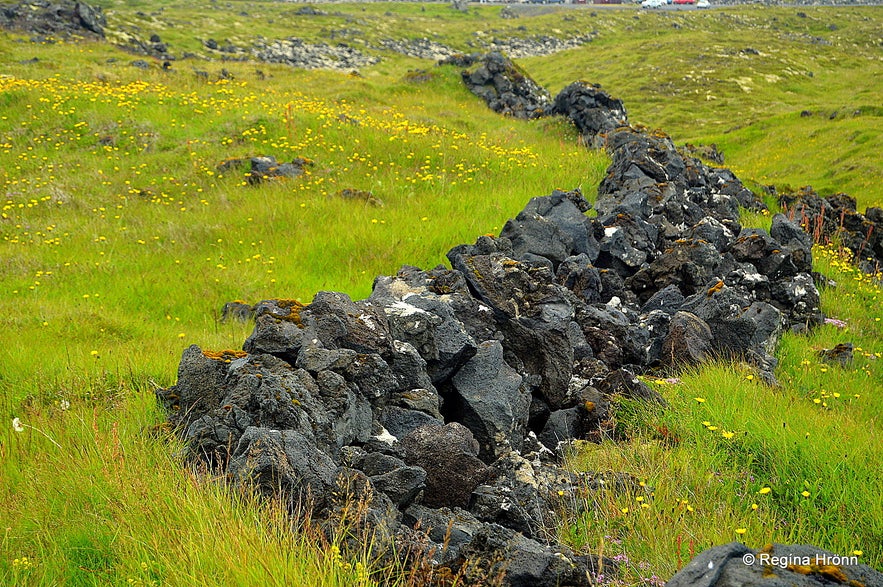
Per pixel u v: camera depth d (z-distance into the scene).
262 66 46.25
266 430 5.89
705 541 5.98
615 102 34.25
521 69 42.50
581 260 13.91
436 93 40.62
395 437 7.41
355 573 4.90
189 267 16.48
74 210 21.23
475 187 21.95
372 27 122.44
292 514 5.42
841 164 45.78
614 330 11.27
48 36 51.97
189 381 7.55
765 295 15.23
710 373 10.27
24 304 14.00
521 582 5.12
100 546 5.34
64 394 8.82
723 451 7.99
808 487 7.26
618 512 6.55
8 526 5.70
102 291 15.19
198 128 27.31
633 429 8.90
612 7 168.88
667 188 19.14
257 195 21.38
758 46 104.75
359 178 22.73
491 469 6.84
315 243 17.20
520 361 9.70
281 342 7.75
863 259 23.72
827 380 12.02
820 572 3.99
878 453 8.18
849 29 130.25
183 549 5.01
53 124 27.31
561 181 22.45
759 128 57.66
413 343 8.40
